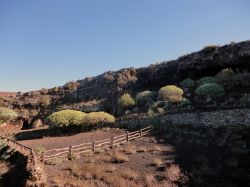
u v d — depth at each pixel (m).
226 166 15.72
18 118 50.84
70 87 57.78
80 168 16.30
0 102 58.66
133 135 24.55
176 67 44.09
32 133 36.94
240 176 14.33
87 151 20.22
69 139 27.75
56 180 14.30
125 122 32.28
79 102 51.06
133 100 39.38
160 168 16.33
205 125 24.67
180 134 23.88
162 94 35.31
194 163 16.56
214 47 41.06
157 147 20.27
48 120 34.16
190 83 38.81
